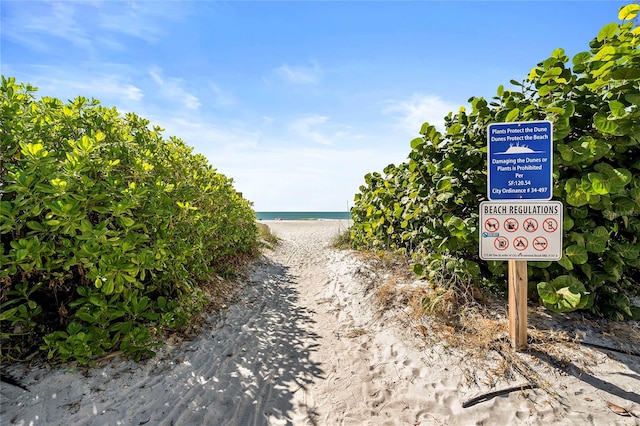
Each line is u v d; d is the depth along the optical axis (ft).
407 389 9.80
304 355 12.65
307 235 57.16
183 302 14.25
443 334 11.78
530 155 9.49
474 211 12.59
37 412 8.23
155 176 14.99
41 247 9.24
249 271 26.20
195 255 17.29
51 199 9.88
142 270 11.05
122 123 16.35
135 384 9.89
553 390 8.48
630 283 12.35
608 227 10.96
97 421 8.29
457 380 9.52
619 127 9.61
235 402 9.69
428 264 14.83
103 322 10.43
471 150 12.48
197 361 11.78
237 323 15.71
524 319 9.90
